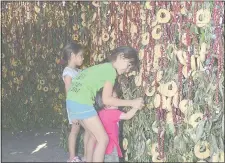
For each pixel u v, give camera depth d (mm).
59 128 5375
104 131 2984
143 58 3238
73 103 2957
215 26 2848
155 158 3186
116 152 3305
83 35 4297
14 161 3713
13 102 5355
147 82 3221
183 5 2961
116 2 3617
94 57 3986
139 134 3328
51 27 5309
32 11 5391
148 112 3320
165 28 3053
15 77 5371
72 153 3516
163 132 3145
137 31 3355
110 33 3758
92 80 2949
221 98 2969
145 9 3250
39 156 3900
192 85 3027
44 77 5465
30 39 5438
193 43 2957
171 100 3086
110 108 3152
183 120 3074
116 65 2996
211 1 2875
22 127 5320
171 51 3061
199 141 2971
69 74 3426
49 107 5551
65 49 3512
